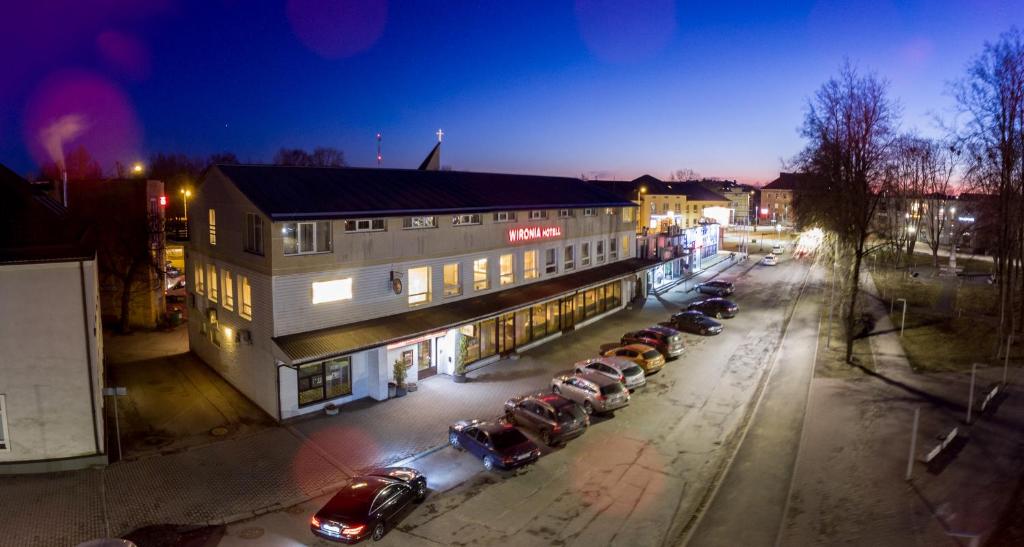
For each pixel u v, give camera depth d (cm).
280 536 1587
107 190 3653
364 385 2583
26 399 1831
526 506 1747
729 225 13875
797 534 1467
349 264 2509
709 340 3681
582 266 4106
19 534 1545
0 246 1958
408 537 1585
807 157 4347
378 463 2009
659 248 5475
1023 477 1595
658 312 4472
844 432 2084
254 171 2652
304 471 1942
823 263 7025
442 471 1967
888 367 2902
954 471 1683
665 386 2817
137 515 1658
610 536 1583
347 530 1498
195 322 3139
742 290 5606
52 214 2083
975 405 2256
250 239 2442
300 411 2367
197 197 2938
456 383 2809
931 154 8044
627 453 2103
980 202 4662
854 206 3244
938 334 3569
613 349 3148
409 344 2688
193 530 1598
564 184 4388
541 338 3562
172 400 2533
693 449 2128
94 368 1889
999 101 3166
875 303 4778
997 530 1316
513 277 3428
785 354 3322
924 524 1411
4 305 1780
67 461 1883
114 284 3809
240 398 2564
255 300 2416
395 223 2683
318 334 2389
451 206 2953
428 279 2880
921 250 8912
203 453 2045
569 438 2167
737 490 1762
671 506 1736
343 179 2878
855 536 1417
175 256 6438
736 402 2594
